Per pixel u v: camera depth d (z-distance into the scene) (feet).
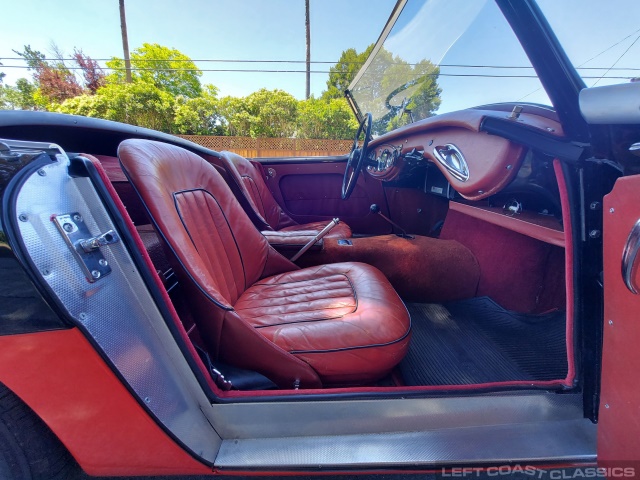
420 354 4.28
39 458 2.38
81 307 1.82
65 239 1.76
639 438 2.11
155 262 3.62
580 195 2.49
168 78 39.81
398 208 8.41
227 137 29.04
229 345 2.87
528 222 3.88
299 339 3.09
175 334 2.31
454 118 3.72
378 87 7.22
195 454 2.51
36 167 1.70
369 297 3.67
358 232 8.83
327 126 30.96
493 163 3.13
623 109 1.94
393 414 2.74
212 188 4.00
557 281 4.80
